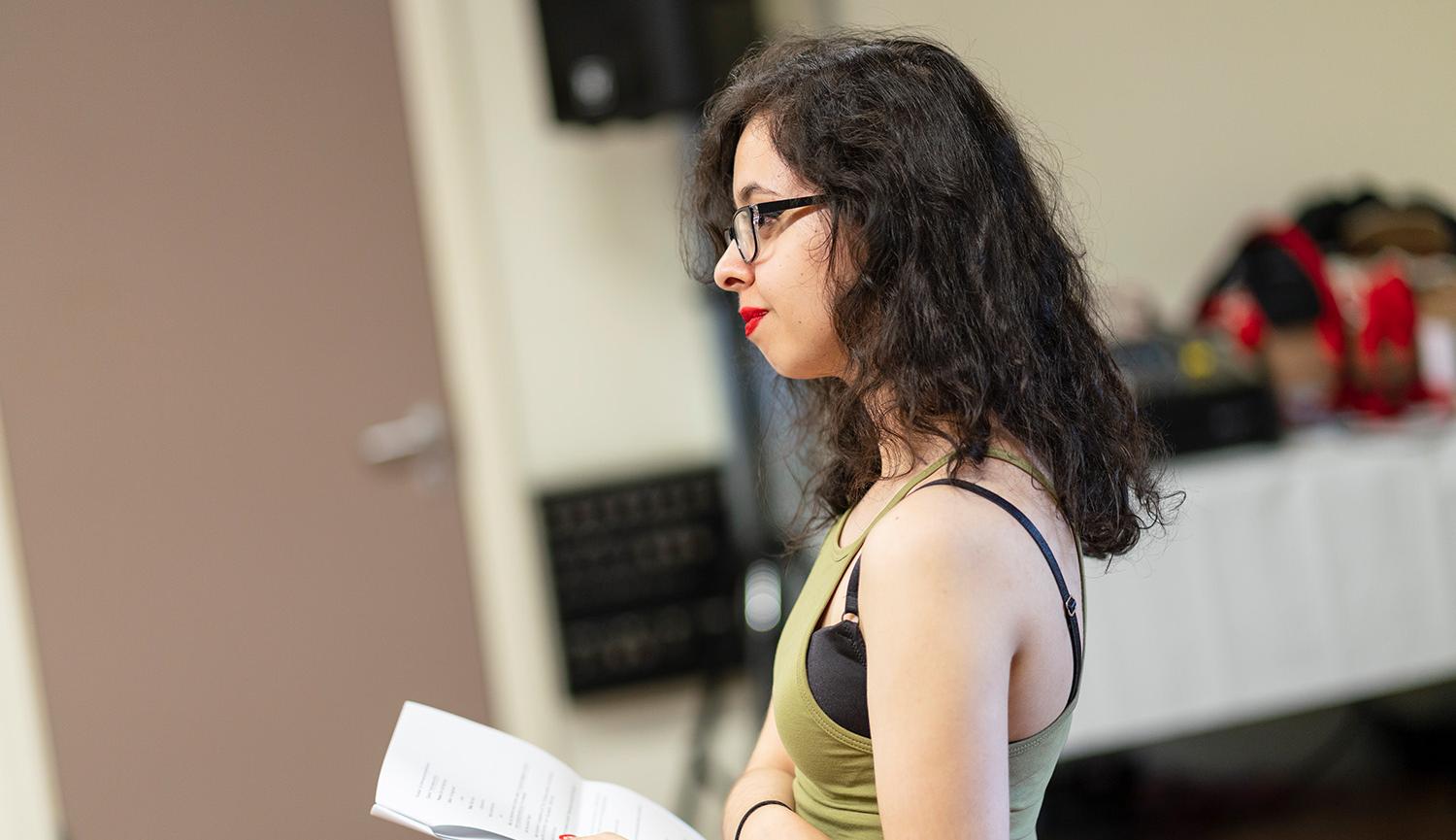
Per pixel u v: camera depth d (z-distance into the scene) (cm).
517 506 607
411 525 589
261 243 566
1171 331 609
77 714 554
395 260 583
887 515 184
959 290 192
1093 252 623
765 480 321
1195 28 722
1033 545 182
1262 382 560
